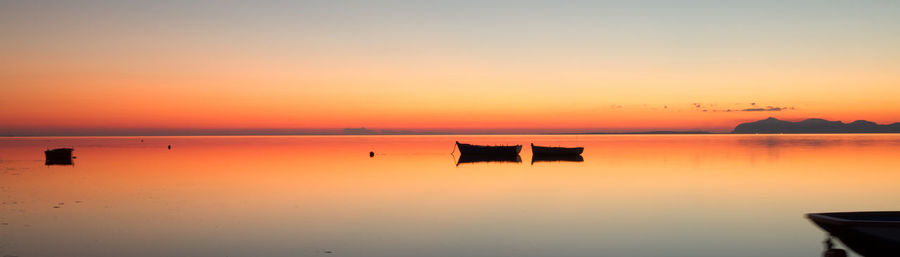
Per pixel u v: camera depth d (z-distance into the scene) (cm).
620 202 2269
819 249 1475
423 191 2650
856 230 1437
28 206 2148
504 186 2873
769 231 1688
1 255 1408
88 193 2553
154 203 2241
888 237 1405
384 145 10762
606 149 7944
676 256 1411
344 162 4925
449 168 4197
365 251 1458
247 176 3462
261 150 7738
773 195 2484
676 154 6219
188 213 1997
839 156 5547
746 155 5872
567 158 5569
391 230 1711
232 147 9169
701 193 2552
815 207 2159
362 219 1889
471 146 6091
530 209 2094
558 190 2686
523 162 4975
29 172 3738
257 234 1650
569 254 1427
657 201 2295
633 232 1680
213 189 2731
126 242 1547
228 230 1702
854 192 2594
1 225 1769
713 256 1409
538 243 1543
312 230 1706
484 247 1500
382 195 2503
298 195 2495
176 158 5491
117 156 5881
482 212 2027
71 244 1520
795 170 3834
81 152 6931
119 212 2016
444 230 1709
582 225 1783
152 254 1421
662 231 1692
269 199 2366
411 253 1440
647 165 4441
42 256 1401
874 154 5919
